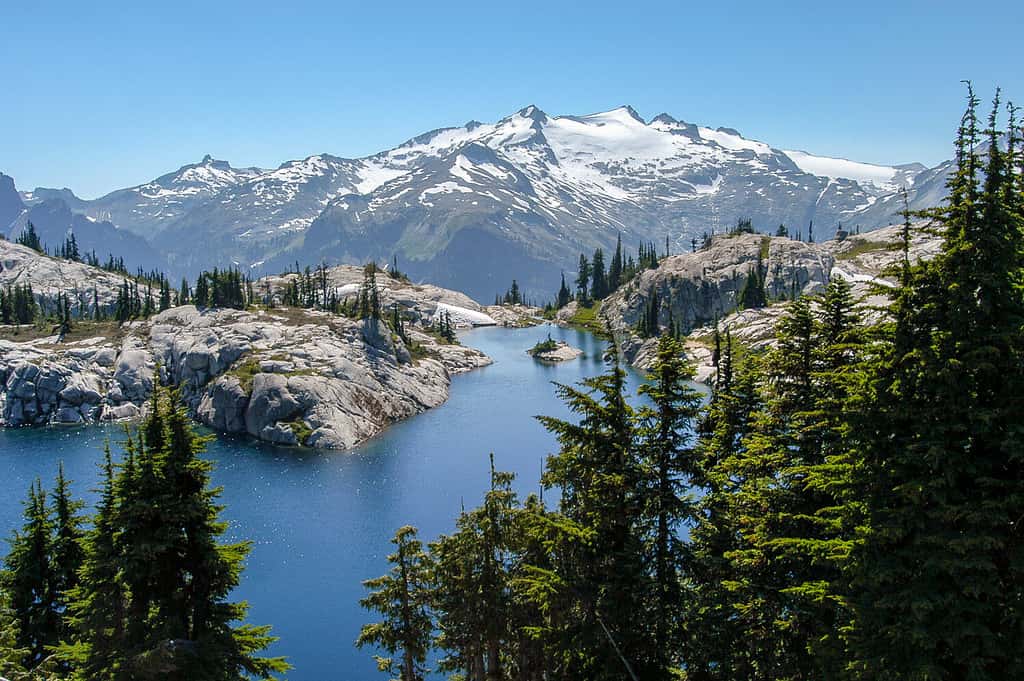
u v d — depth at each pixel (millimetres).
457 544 34156
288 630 57812
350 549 73688
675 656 24438
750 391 29094
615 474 23109
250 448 115188
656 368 24250
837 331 25031
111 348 159625
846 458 19156
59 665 29406
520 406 147250
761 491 23516
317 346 142625
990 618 16594
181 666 22547
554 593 22984
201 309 171750
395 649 36656
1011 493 16141
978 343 16969
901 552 17375
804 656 22094
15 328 178000
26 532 33844
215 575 24766
